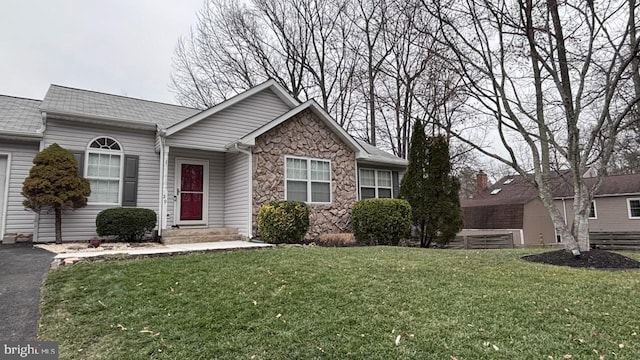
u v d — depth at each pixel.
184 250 6.88
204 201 10.71
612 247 12.78
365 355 2.87
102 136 9.34
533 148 7.22
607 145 6.82
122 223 8.46
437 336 3.16
